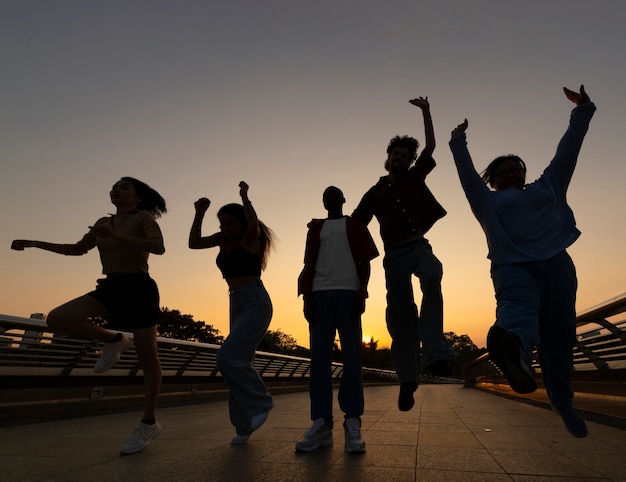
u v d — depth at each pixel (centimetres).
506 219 229
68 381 584
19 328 492
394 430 397
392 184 328
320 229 340
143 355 305
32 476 218
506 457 266
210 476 217
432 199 322
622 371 455
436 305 295
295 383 1703
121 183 329
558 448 299
